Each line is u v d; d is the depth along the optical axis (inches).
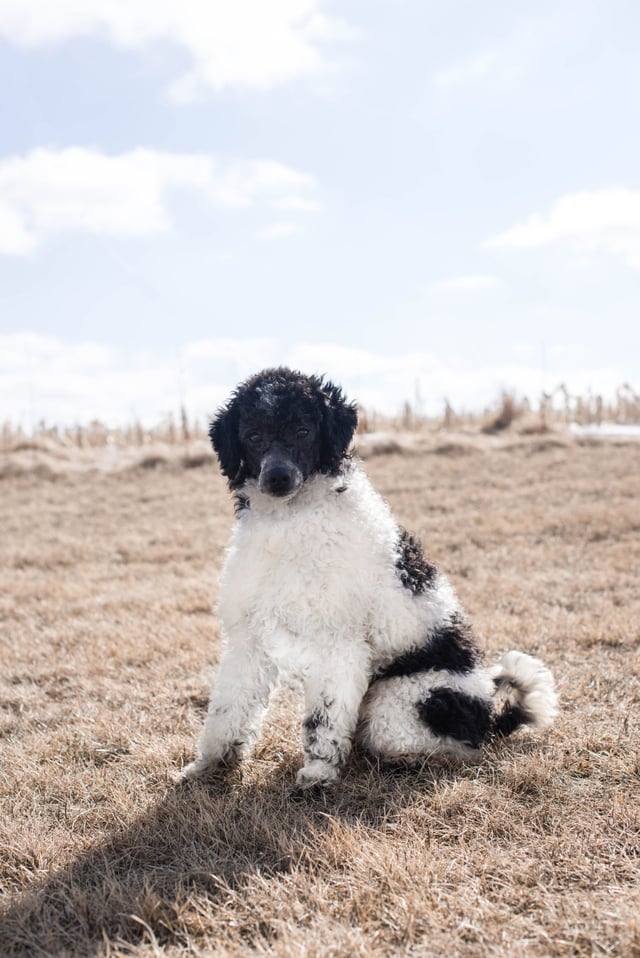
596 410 929.5
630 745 167.0
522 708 175.0
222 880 124.0
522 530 430.0
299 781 158.4
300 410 167.0
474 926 110.7
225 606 168.4
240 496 175.9
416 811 143.9
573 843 130.5
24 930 117.3
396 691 166.6
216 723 166.6
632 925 107.2
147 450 773.9
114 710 209.0
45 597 352.8
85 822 150.1
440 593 176.6
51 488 660.7
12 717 206.1
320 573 159.0
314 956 104.0
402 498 535.5
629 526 426.6
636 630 251.9
